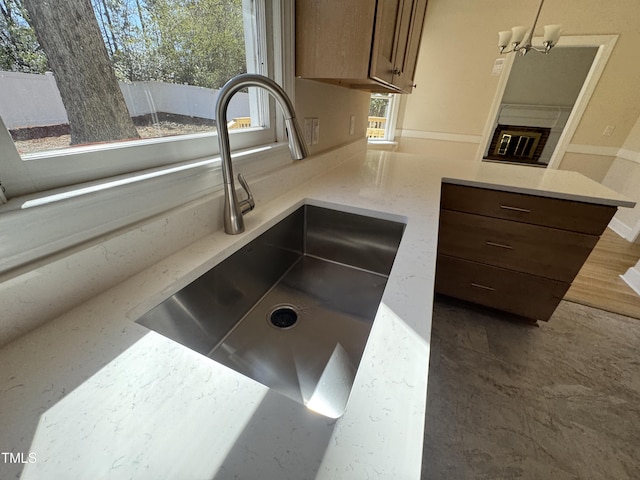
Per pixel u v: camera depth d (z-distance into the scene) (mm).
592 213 1242
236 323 775
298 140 585
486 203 1424
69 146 503
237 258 727
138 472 263
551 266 1422
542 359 1413
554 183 1379
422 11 1514
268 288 906
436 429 1090
